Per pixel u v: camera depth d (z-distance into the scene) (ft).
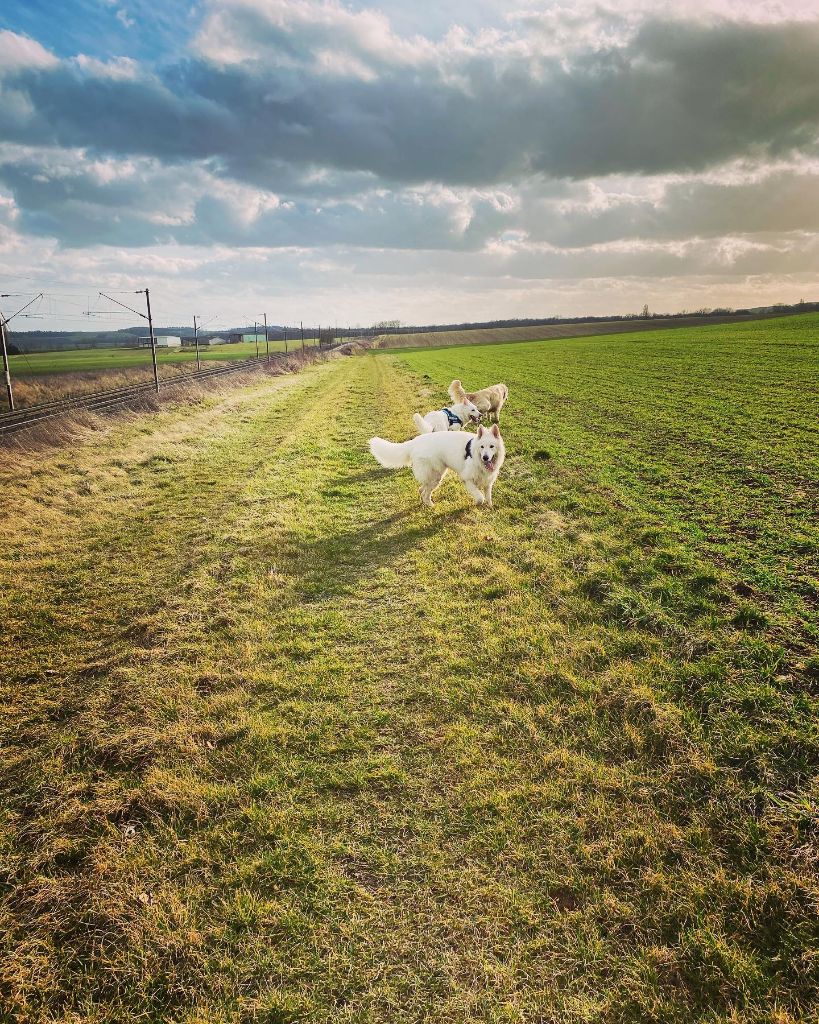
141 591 25.63
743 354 116.98
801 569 22.49
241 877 11.40
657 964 9.50
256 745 15.11
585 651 17.98
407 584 24.54
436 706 16.29
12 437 55.11
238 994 9.41
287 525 32.86
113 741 15.38
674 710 14.76
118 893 11.12
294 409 84.84
